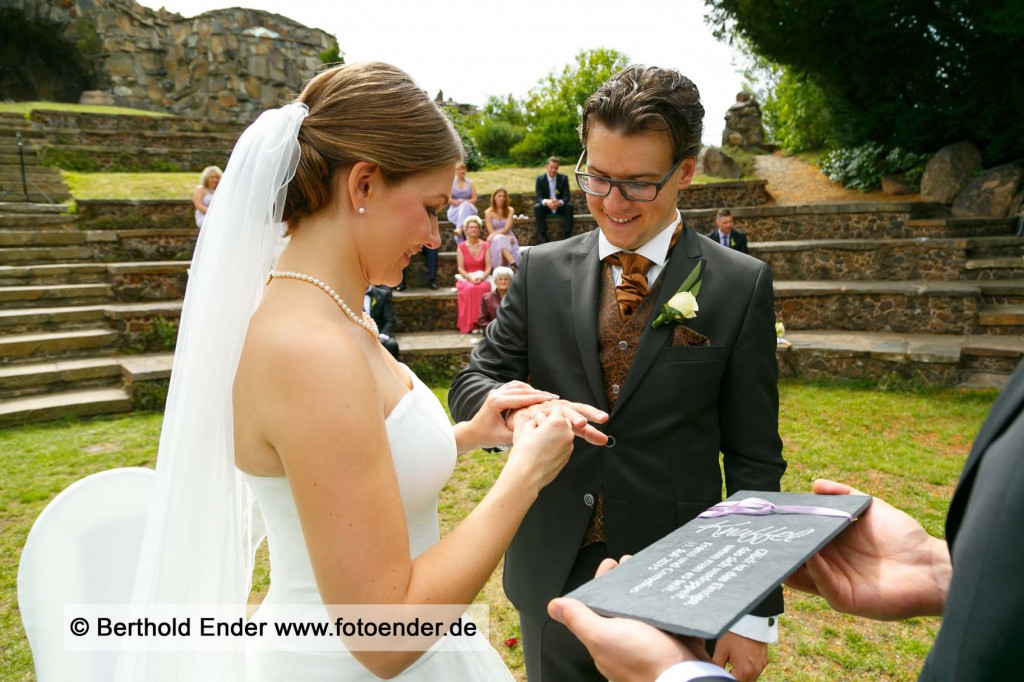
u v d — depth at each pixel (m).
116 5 17.34
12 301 7.20
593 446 1.52
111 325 7.12
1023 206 9.05
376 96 1.02
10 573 3.23
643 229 1.46
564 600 0.80
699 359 1.47
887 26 9.20
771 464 1.48
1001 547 0.56
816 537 0.87
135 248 8.73
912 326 7.73
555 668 1.55
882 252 8.57
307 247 1.05
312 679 1.13
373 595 0.90
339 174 1.03
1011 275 7.96
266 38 18.14
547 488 1.57
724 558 0.84
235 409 1.00
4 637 2.76
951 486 4.12
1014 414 0.62
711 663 0.72
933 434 5.13
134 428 5.51
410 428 1.12
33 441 5.15
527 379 1.71
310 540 0.91
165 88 17.92
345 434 0.90
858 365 6.80
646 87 1.35
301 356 0.91
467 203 9.75
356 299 1.09
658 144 1.36
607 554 1.51
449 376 7.10
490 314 7.76
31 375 6.05
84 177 11.22
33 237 8.34
